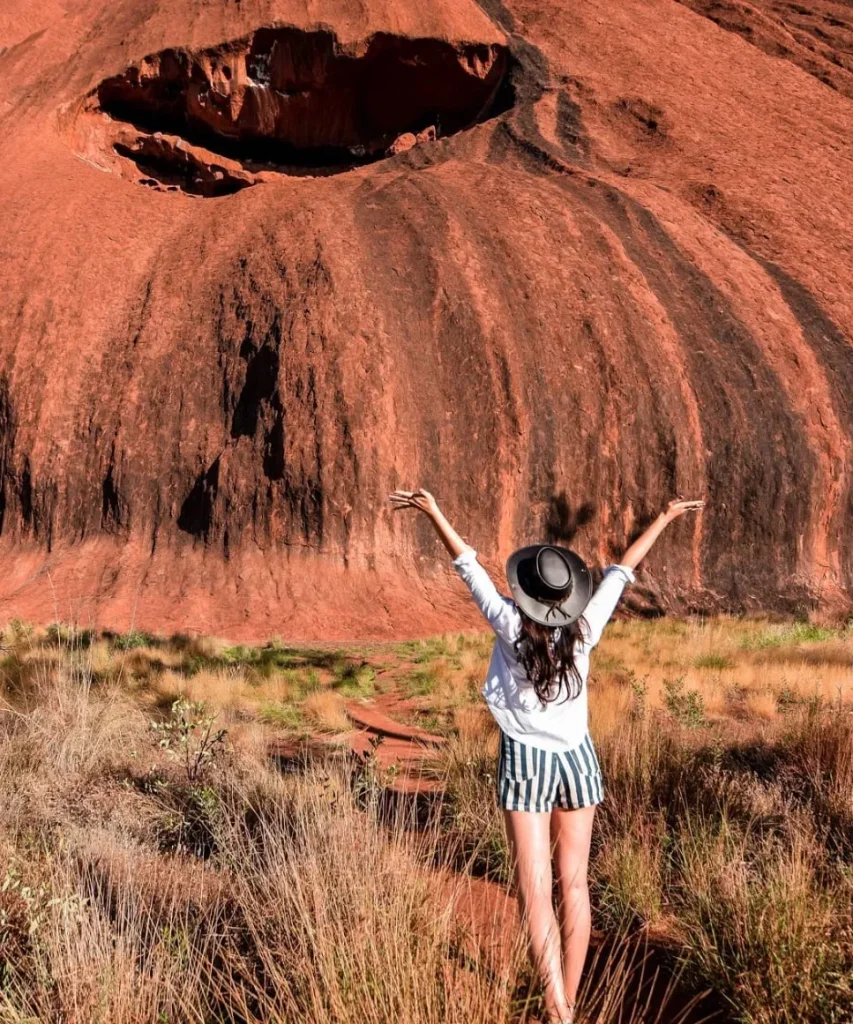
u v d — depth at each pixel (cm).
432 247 3559
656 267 3612
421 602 2920
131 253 3888
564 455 3173
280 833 462
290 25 4650
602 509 3159
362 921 331
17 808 534
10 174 4272
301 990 305
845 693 1239
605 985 373
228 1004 298
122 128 4841
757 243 3850
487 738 896
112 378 3494
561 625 324
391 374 3203
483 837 536
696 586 3089
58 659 1278
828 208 4034
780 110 4559
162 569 3095
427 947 308
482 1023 280
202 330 3500
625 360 3303
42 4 6594
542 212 3750
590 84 4534
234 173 4825
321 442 3091
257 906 376
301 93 4769
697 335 3416
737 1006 343
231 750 733
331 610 2861
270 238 3659
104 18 5162
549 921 311
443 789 625
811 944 353
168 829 539
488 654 1930
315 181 4184
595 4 4991
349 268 3434
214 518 3123
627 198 3875
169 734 688
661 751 649
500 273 3503
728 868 441
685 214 3881
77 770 643
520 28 4881
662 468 3180
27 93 4791
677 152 4231
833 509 3216
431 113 4903
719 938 395
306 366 3200
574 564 335
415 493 353
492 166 4125
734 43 5041
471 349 3294
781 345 3425
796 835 484
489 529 3106
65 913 338
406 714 1284
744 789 605
